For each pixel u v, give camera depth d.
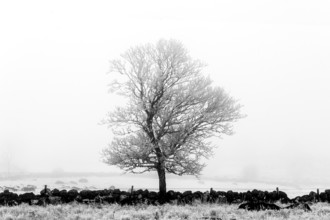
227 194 27.84
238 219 19.14
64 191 26.59
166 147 28.50
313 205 25.72
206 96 28.77
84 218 19.14
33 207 23.52
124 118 28.19
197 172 28.66
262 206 23.27
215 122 28.75
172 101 28.53
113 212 20.11
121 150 27.80
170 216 20.00
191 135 28.67
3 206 23.86
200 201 26.59
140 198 26.53
